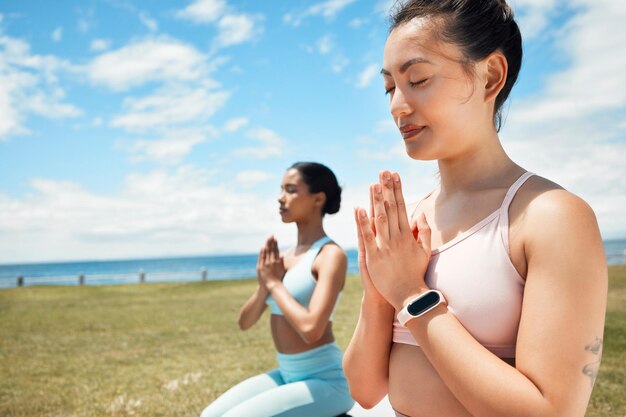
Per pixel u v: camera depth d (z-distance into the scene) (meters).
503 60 1.36
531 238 1.19
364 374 1.57
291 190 3.74
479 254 1.27
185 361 7.69
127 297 19.72
